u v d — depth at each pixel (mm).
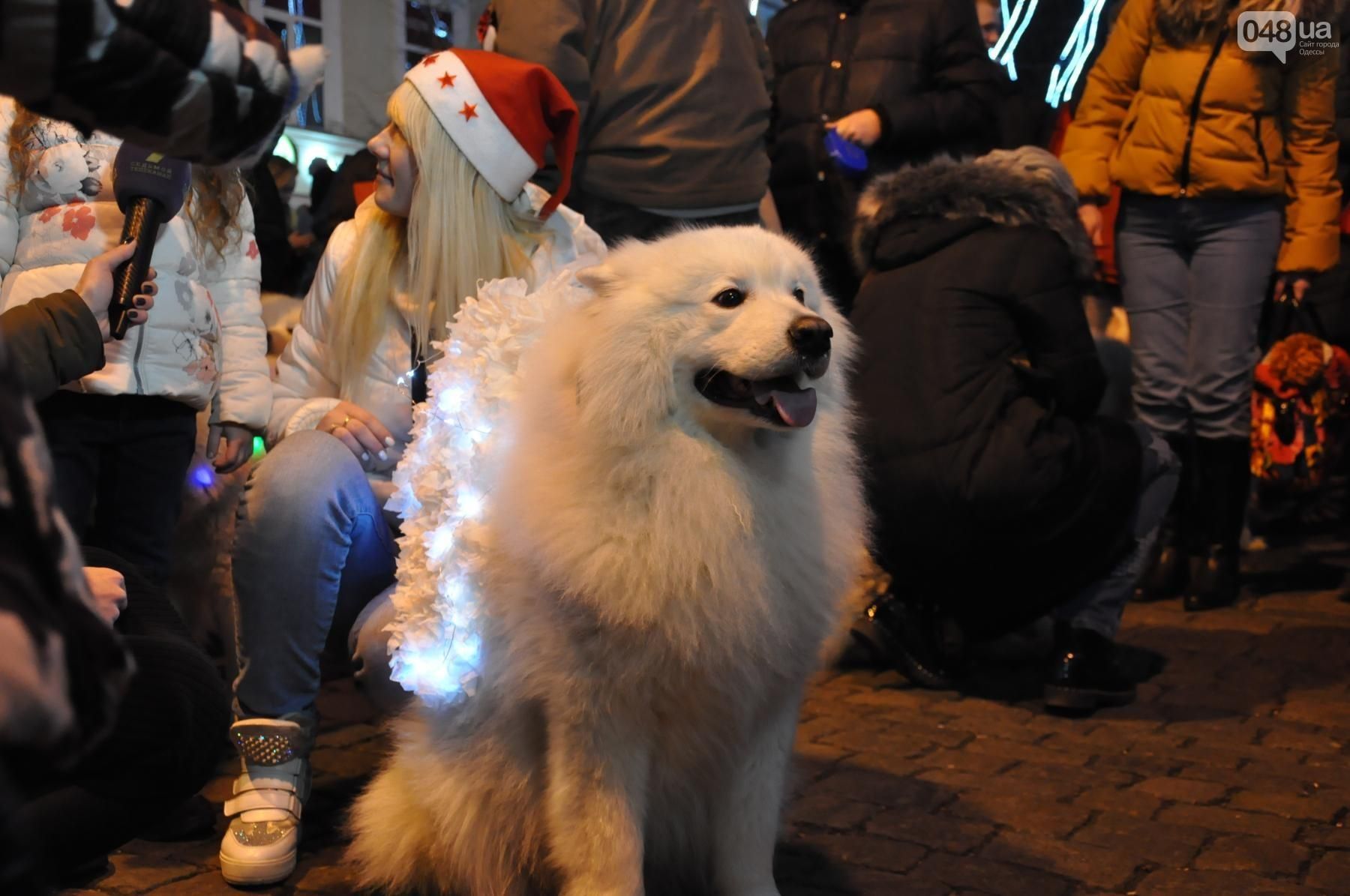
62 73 1059
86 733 947
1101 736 3354
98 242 2674
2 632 840
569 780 2053
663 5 4133
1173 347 4848
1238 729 3383
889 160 4715
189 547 3398
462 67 2586
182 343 2787
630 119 4164
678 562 1973
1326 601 4949
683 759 2164
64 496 2709
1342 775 2996
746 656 2039
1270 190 4543
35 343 1893
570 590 1966
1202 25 4441
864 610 3965
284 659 2479
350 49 6680
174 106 1154
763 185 4418
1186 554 5094
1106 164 4934
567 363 2100
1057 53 8352
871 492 3682
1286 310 5078
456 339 2377
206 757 1864
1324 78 4527
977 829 2682
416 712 2330
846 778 3021
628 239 2299
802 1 5004
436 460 2264
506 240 2686
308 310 2818
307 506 2434
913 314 3643
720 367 2031
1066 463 3438
